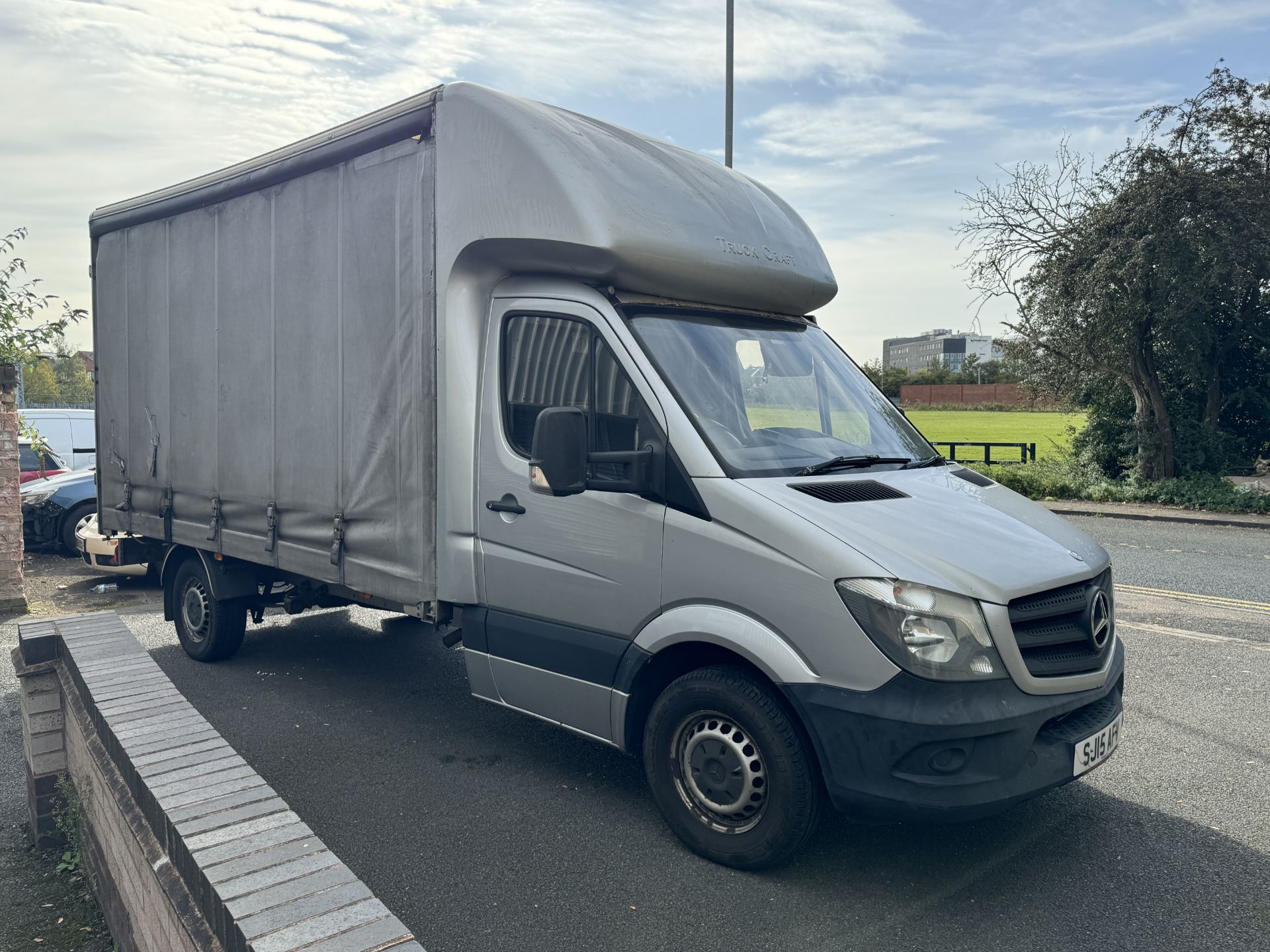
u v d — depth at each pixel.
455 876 3.81
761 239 4.96
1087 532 14.28
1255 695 5.99
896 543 3.54
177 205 6.66
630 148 4.72
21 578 9.68
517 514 4.48
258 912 2.02
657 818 4.35
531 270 4.60
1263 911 3.48
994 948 3.26
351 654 7.42
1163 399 18.28
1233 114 16.53
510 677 4.58
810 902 3.57
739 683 3.73
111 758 3.29
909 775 3.35
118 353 7.60
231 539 6.32
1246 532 14.16
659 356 4.16
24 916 3.87
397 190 4.92
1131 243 16.75
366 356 5.13
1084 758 3.59
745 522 3.70
